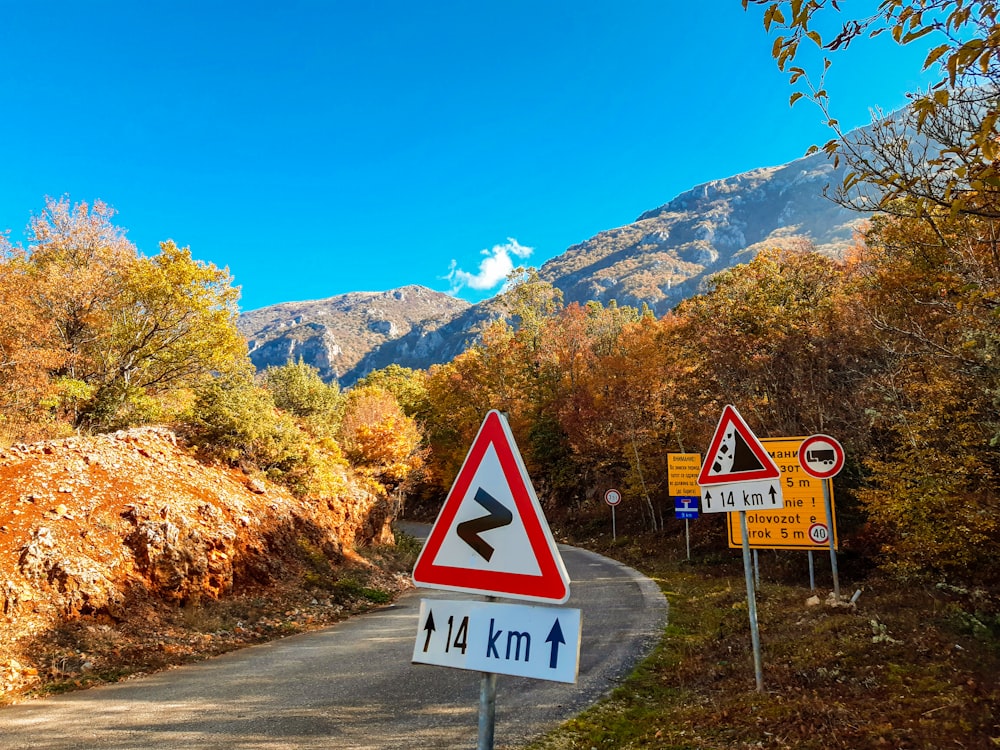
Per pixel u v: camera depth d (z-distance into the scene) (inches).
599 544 1170.0
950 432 308.0
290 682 287.0
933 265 234.1
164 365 922.1
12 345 621.0
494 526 106.3
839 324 725.9
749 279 1077.1
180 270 855.7
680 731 197.2
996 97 114.1
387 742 201.8
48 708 250.7
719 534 867.4
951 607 287.4
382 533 856.3
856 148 139.9
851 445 576.1
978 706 174.9
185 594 415.8
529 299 2226.9
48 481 413.7
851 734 170.7
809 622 330.6
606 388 1332.4
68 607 340.5
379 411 1336.1
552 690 257.1
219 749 198.2
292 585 517.7
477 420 1903.3
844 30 104.7
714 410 869.2
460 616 103.1
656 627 382.0
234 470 609.6
